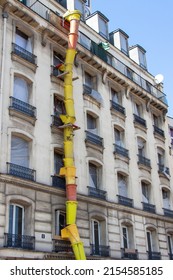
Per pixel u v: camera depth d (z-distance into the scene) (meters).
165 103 36.09
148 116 33.44
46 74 23.62
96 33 31.62
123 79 30.55
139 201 27.80
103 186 24.75
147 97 33.34
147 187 30.02
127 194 27.25
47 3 27.30
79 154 23.75
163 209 30.30
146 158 30.61
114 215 24.67
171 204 32.03
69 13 25.89
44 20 24.55
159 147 33.41
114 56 33.03
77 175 23.00
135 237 25.84
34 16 23.84
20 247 18.16
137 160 29.38
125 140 28.88
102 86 28.50
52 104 23.11
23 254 17.83
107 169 25.70
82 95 26.00
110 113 28.25
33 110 21.64
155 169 31.38
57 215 20.94
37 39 24.08
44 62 23.86
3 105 19.89
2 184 18.27
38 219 19.33
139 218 27.02
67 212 20.44
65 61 24.58
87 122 26.25
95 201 23.34
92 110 26.34
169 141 35.47
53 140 22.17
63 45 25.75
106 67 28.95
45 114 22.36
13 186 18.77
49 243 19.36
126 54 35.81
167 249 28.80
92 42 28.66
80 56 27.03
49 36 24.89
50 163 21.36
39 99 22.38
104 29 34.19
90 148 24.89
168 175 32.88
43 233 19.28
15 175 18.97
